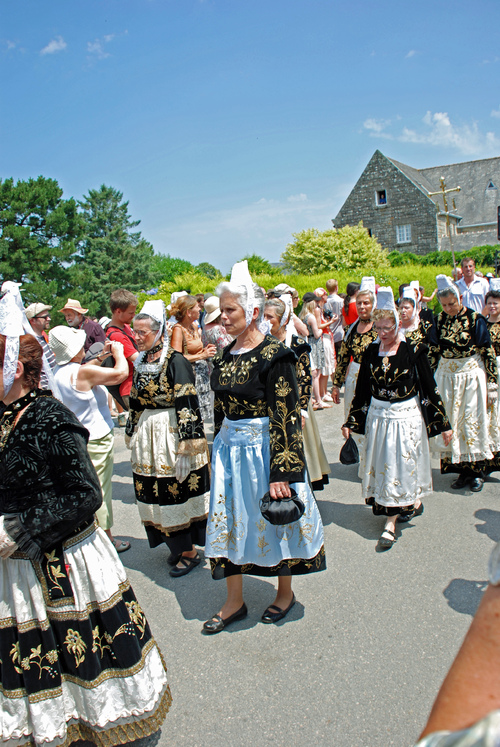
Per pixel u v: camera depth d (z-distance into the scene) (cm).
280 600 327
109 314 5191
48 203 4053
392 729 236
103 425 371
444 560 376
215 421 317
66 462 206
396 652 285
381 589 346
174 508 372
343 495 513
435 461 596
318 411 835
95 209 6662
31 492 206
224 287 283
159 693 229
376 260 2925
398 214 4322
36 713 211
